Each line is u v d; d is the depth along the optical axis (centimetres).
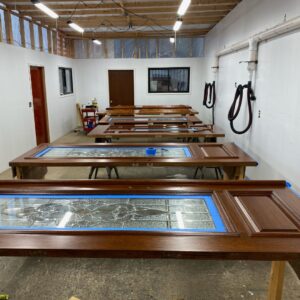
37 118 743
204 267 258
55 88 820
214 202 189
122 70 1016
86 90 1029
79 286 235
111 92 1033
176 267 258
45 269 257
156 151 362
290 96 351
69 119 952
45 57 742
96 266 260
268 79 421
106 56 1008
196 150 356
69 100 952
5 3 553
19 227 162
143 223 167
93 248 137
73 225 165
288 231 149
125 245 139
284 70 368
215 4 583
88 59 1009
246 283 238
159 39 993
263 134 442
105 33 916
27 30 663
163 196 201
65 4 574
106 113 776
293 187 342
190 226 162
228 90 659
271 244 139
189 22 773
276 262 186
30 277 247
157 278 244
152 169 565
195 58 1002
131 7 590
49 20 722
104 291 229
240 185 209
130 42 998
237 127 582
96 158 324
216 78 792
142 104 1037
